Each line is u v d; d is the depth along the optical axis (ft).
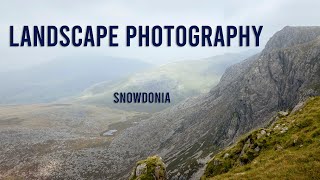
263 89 631.97
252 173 106.52
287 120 140.15
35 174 604.90
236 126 594.65
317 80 530.68
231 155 140.77
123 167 645.10
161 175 154.61
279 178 96.68
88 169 629.51
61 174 604.90
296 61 613.93
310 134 118.83
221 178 114.21
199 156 545.44
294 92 574.56
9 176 596.29
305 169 97.55
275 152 119.34
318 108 136.36
